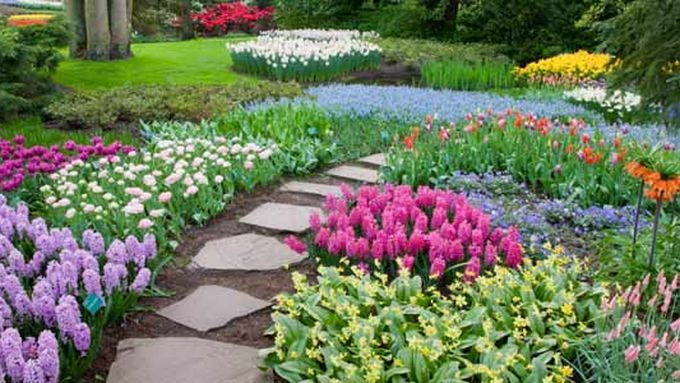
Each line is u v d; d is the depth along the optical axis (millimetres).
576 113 9766
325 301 3600
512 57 18547
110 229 4742
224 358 3477
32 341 3088
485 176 6207
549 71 14586
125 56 15945
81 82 12875
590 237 4977
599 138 6707
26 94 9852
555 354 3023
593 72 13906
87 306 3414
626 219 5219
